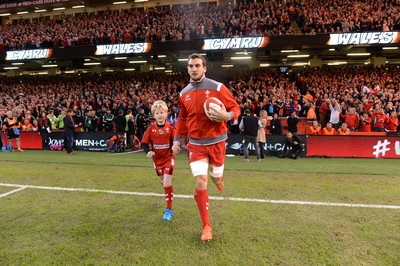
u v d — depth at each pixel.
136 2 33.16
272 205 4.74
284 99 15.60
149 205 4.86
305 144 10.66
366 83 18.77
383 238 3.46
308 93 17.20
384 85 18.39
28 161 9.65
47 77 29.00
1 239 3.58
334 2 23.84
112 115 15.15
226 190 5.70
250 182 6.36
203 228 3.47
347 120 12.66
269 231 3.69
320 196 5.23
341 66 24.92
